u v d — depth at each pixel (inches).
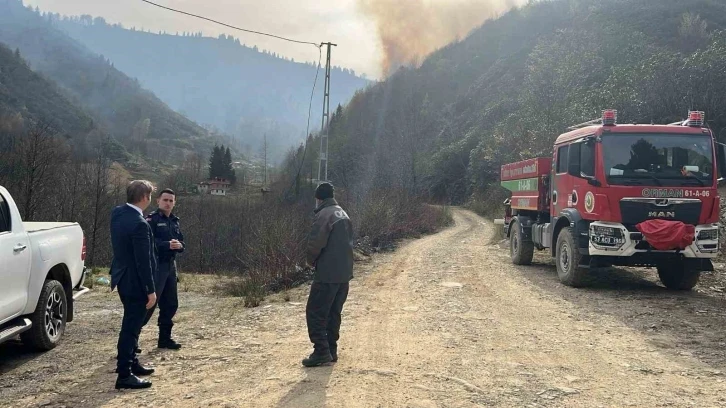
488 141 1990.7
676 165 371.6
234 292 454.0
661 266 410.0
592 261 383.9
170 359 226.2
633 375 201.9
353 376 199.3
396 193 1039.6
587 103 1192.8
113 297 425.7
